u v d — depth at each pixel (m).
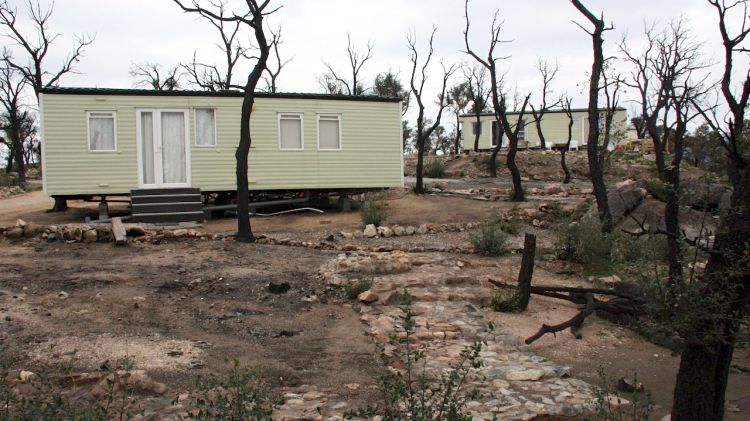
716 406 4.18
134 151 16.86
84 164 16.58
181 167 17.33
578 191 22.77
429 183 26.03
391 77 40.41
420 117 22.97
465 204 19.28
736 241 3.96
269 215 18.22
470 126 40.31
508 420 5.06
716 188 7.69
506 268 11.59
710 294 3.95
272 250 12.46
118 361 6.30
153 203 16.41
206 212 17.25
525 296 9.40
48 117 16.34
